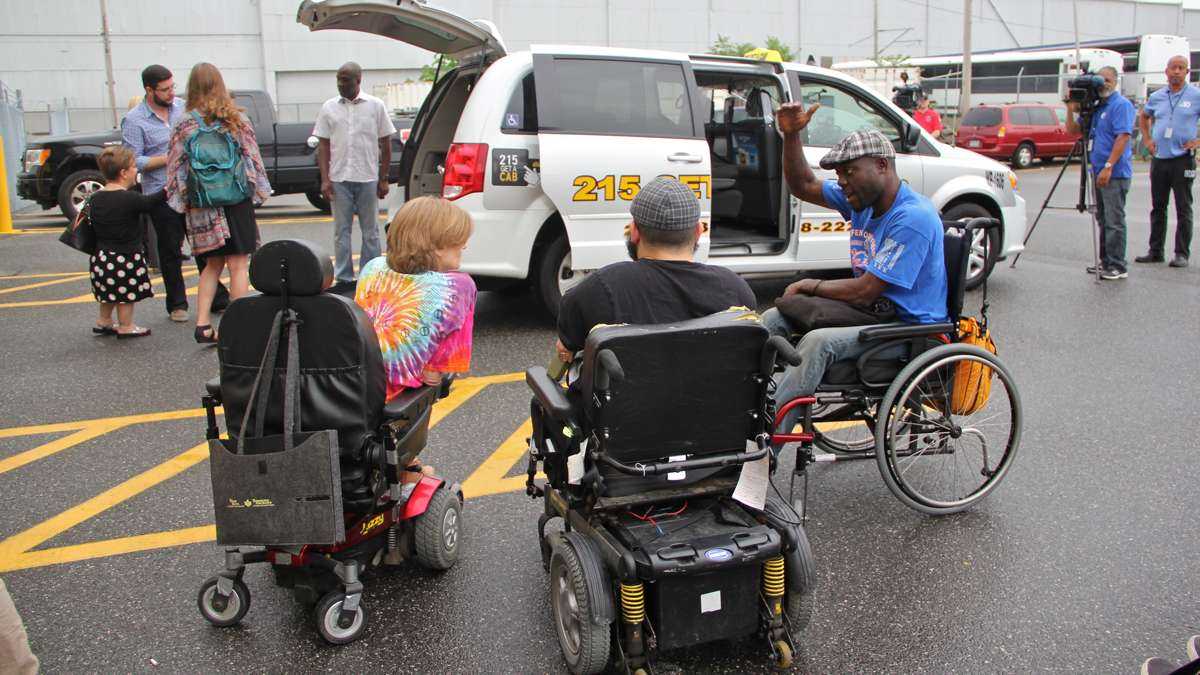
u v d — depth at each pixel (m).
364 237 8.07
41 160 12.71
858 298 3.97
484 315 7.44
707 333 2.72
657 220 2.88
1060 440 4.82
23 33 39.31
